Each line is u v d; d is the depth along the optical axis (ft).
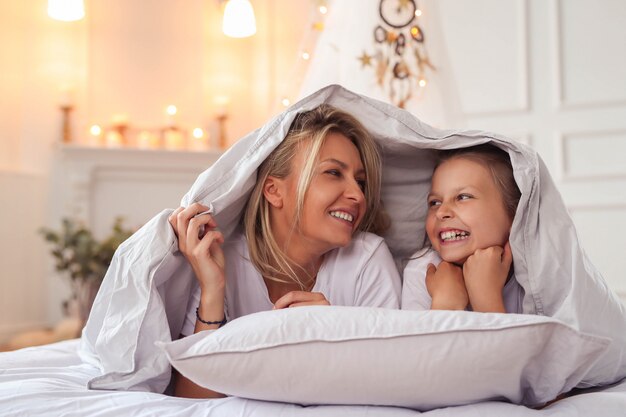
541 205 3.42
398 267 4.39
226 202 3.59
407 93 6.25
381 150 4.03
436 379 2.59
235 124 14.29
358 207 3.75
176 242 3.47
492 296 3.45
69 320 11.90
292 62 14.16
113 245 11.41
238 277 3.87
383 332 2.61
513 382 2.65
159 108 14.02
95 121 13.70
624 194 10.82
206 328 3.46
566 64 11.23
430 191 3.89
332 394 2.68
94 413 2.68
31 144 13.24
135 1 14.03
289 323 2.72
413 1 6.36
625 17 11.00
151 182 13.39
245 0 12.37
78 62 13.69
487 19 11.60
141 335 3.20
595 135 11.04
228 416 2.66
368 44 6.28
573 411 2.63
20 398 2.78
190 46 14.23
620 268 10.76
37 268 13.00
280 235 3.84
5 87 13.08
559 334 2.55
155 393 3.01
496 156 3.69
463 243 3.62
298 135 3.71
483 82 11.59
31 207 13.01
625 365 3.37
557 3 11.29
